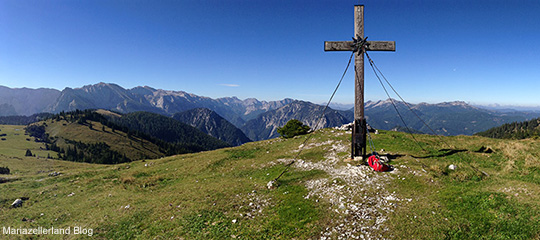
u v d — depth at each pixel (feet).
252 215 53.72
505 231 35.22
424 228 39.45
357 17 67.26
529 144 75.20
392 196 51.52
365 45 66.33
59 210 73.77
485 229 36.73
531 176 51.34
